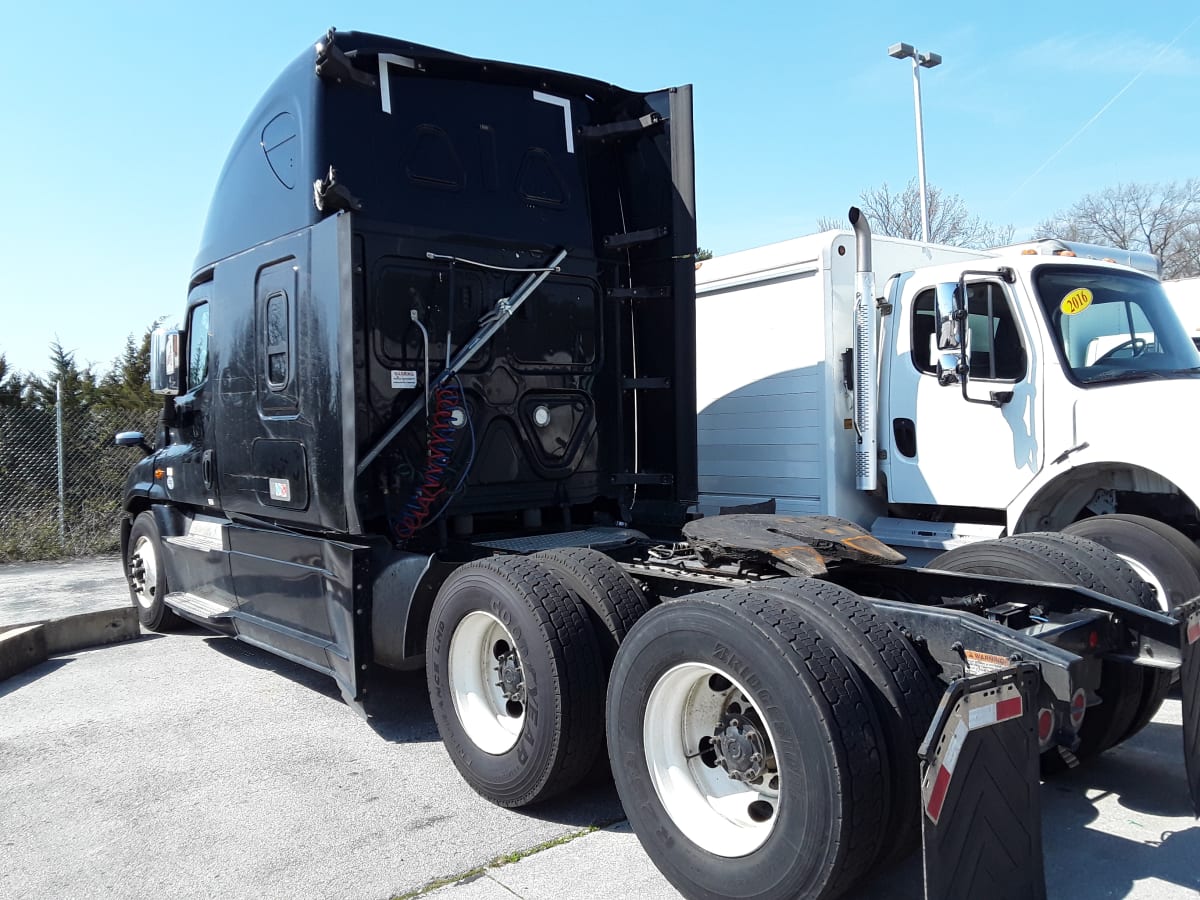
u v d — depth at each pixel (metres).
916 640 3.19
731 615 3.00
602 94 5.99
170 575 6.96
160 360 6.86
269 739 4.91
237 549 5.87
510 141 5.61
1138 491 5.64
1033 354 5.87
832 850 2.65
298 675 6.17
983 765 2.63
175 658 6.63
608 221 6.01
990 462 6.09
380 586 4.66
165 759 4.62
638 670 3.29
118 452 13.12
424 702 5.55
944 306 6.04
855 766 2.67
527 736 3.77
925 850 2.50
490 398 5.37
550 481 5.68
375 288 4.95
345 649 4.74
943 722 2.56
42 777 4.41
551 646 3.68
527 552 4.80
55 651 6.79
